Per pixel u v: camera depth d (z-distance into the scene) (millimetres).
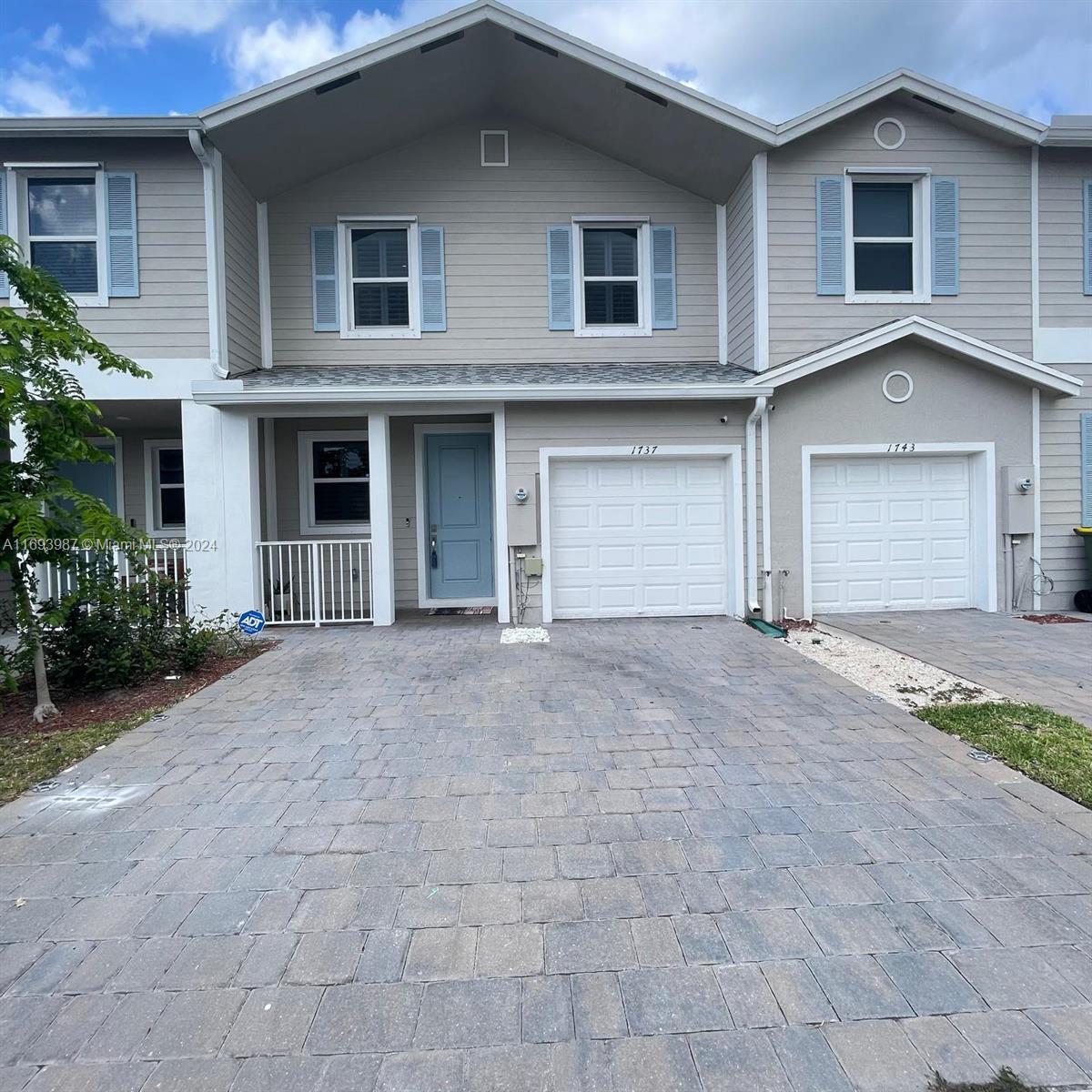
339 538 9195
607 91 7781
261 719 4391
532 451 7598
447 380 7594
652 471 7828
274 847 2770
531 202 8836
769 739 3924
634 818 2986
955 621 7441
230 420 7480
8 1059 1743
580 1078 1668
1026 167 8094
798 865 2594
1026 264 8125
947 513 8039
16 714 4578
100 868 2623
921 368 7793
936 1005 1884
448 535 9047
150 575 5855
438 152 8773
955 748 3754
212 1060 1737
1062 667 5484
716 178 8453
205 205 7488
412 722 4301
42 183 7641
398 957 2105
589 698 4758
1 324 4055
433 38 7336
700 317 8953
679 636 6797
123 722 4363
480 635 6977
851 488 7961
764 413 7547
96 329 7539
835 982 1978
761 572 7730
